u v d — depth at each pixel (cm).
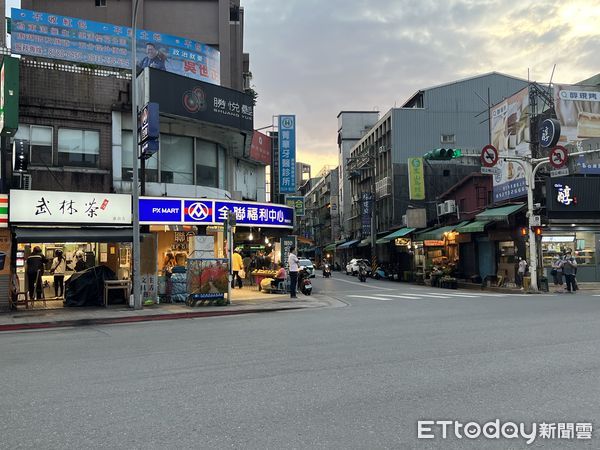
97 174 1916
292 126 2995
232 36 3353
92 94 1934
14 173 1748
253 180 2780
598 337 921
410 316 1316
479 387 600
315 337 995
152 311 1562
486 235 3147
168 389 615
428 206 4641
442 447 429
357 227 6438
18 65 1694
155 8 3086
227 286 1733
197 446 432
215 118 2094
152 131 1712
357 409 525
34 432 473
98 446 436
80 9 3000
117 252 1980
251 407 536
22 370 739
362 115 7444
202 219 1955
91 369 738
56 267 1869
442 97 5075
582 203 2623
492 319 1204
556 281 2472
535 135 2662
